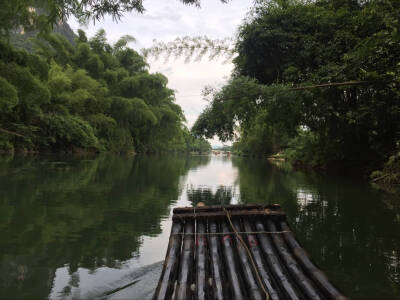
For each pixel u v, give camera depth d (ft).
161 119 165.27
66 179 31.89
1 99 52.29
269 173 53.78
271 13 36.42
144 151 164.25
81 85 110.32
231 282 7.89
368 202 23.76
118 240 13.44
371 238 14.46
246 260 8.98
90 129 103.91
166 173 47.65
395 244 13.62
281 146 135.03
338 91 31.96
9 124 73.56
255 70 39.88
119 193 25.46
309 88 25.02
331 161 55.93
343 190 30.55
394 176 34.55
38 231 14.25
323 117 39.81
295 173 53.47
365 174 43.50
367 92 31.73
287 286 7.73
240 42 37.01
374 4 24.45
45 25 11.50
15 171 35.91
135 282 9.39
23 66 58.59
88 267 10.44
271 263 8.82
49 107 93.45
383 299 8.84
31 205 19.29
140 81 146.92
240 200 24.06
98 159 75.15
